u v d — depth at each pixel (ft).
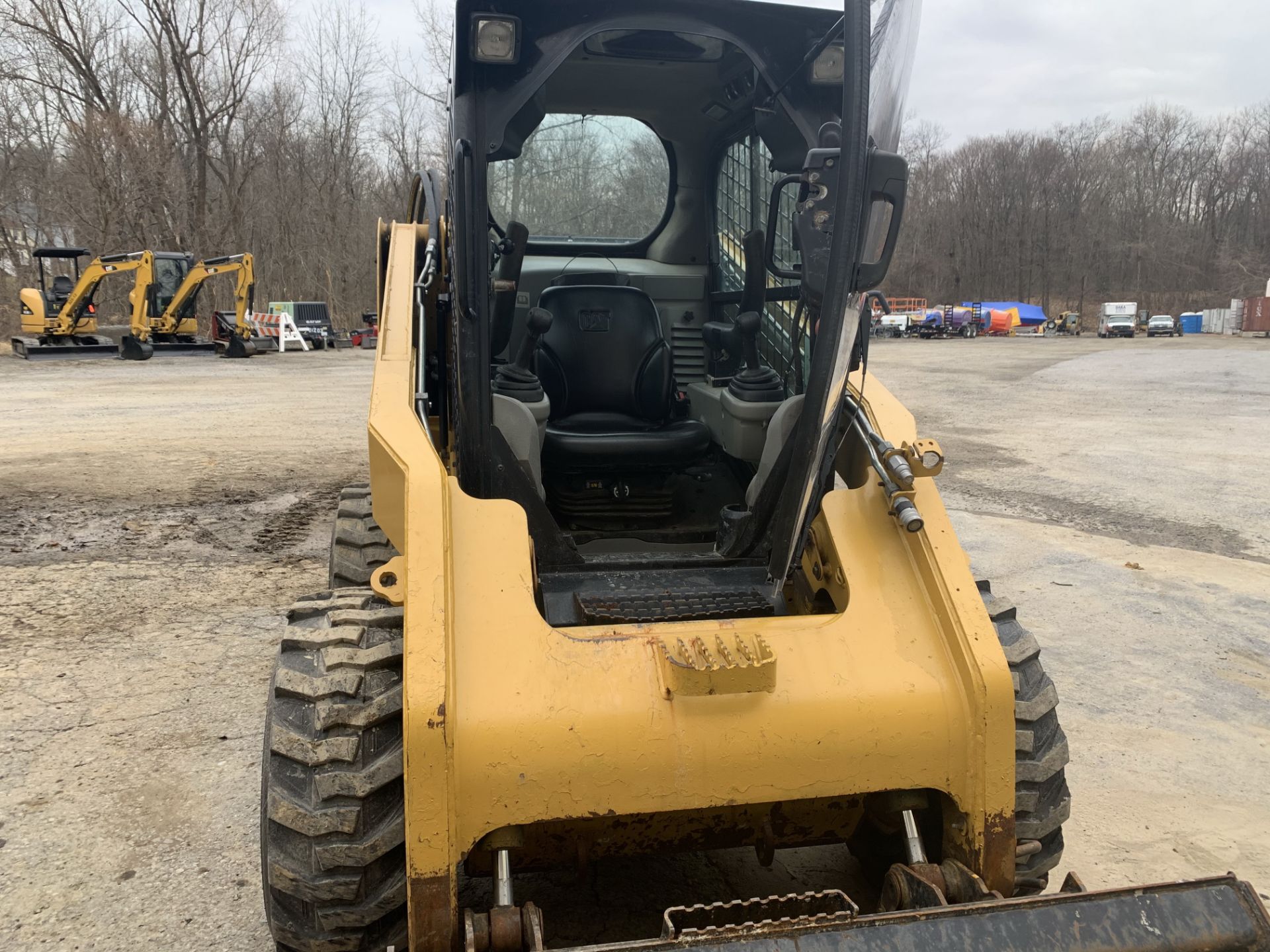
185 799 11.25
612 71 11.59
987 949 5.72
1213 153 265.34
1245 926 5.94
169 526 23.93
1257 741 13.61
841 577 8.21
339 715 6.82
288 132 128.88
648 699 6.90
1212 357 102.32
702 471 12.43
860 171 7.56
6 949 8.70
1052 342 161.58
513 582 7.45
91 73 114.01
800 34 9.12
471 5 8.38
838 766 7.05
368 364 77.30
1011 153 267.80
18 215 116.16
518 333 13.24
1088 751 13.24
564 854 7.66
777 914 6.39
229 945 8.84
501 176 13.33
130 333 82.53
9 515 24.44
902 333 184.55
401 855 6.77
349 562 13.52
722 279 13.82
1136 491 30.42
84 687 14.25
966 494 29.91
